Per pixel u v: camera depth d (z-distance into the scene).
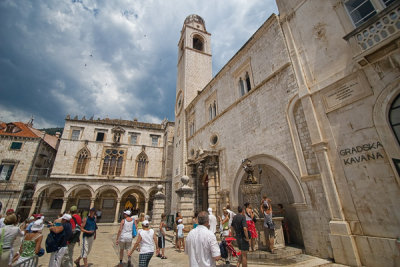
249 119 12.84
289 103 9.99
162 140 39.62
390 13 6.20
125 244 7.40
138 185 32.44
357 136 7.02
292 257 7.68
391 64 6.34
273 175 11.68
